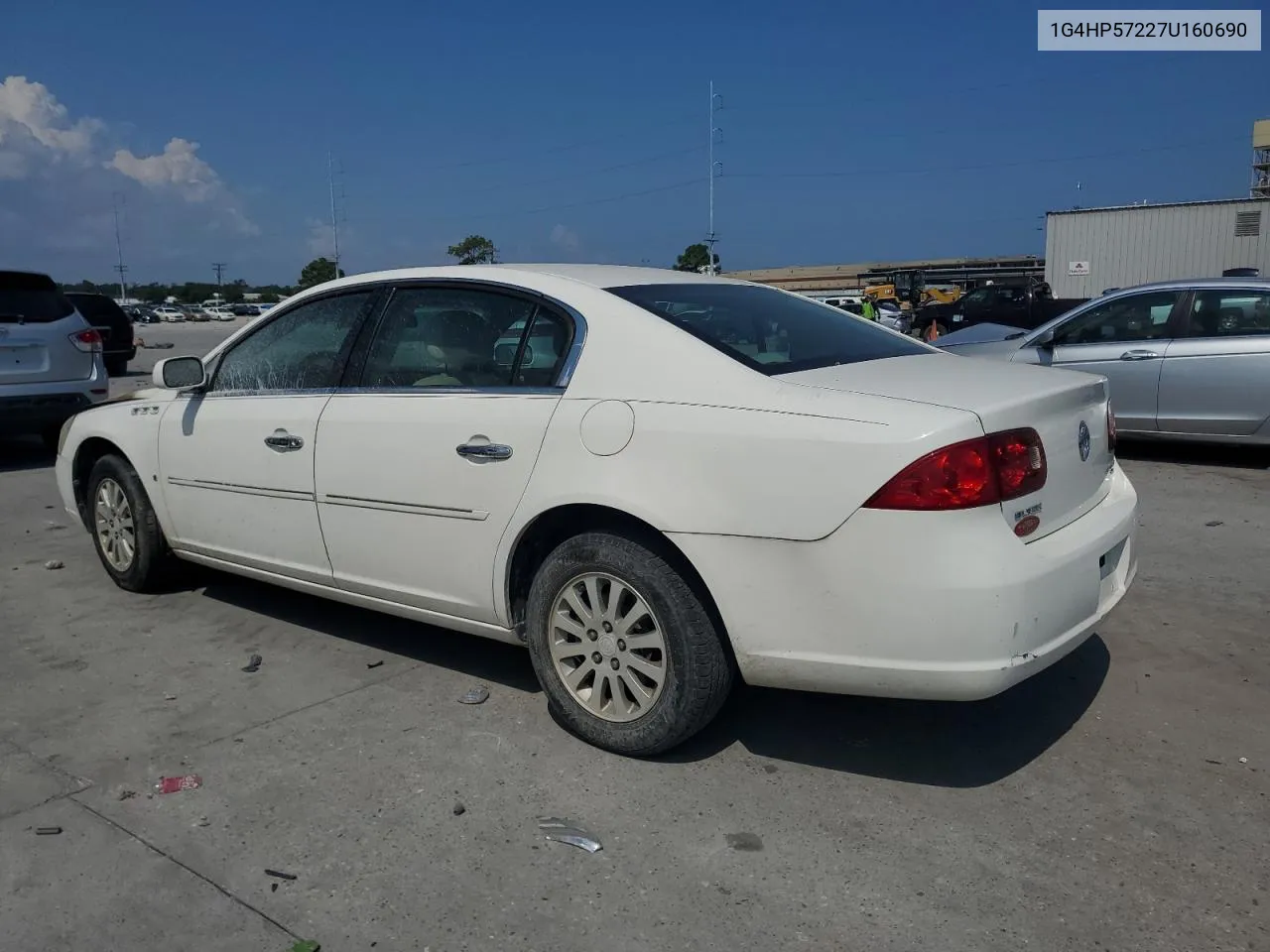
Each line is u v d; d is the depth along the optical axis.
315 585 4.43
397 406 3.96
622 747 3.49
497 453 3.60
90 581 5.77
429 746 3.65
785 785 3.33
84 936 2.66
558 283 3.76
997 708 3.86
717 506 3.13
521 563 3.71
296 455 4.30
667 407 3.28
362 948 2.60
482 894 2.79
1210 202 29.06
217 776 3.46
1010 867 2.87
